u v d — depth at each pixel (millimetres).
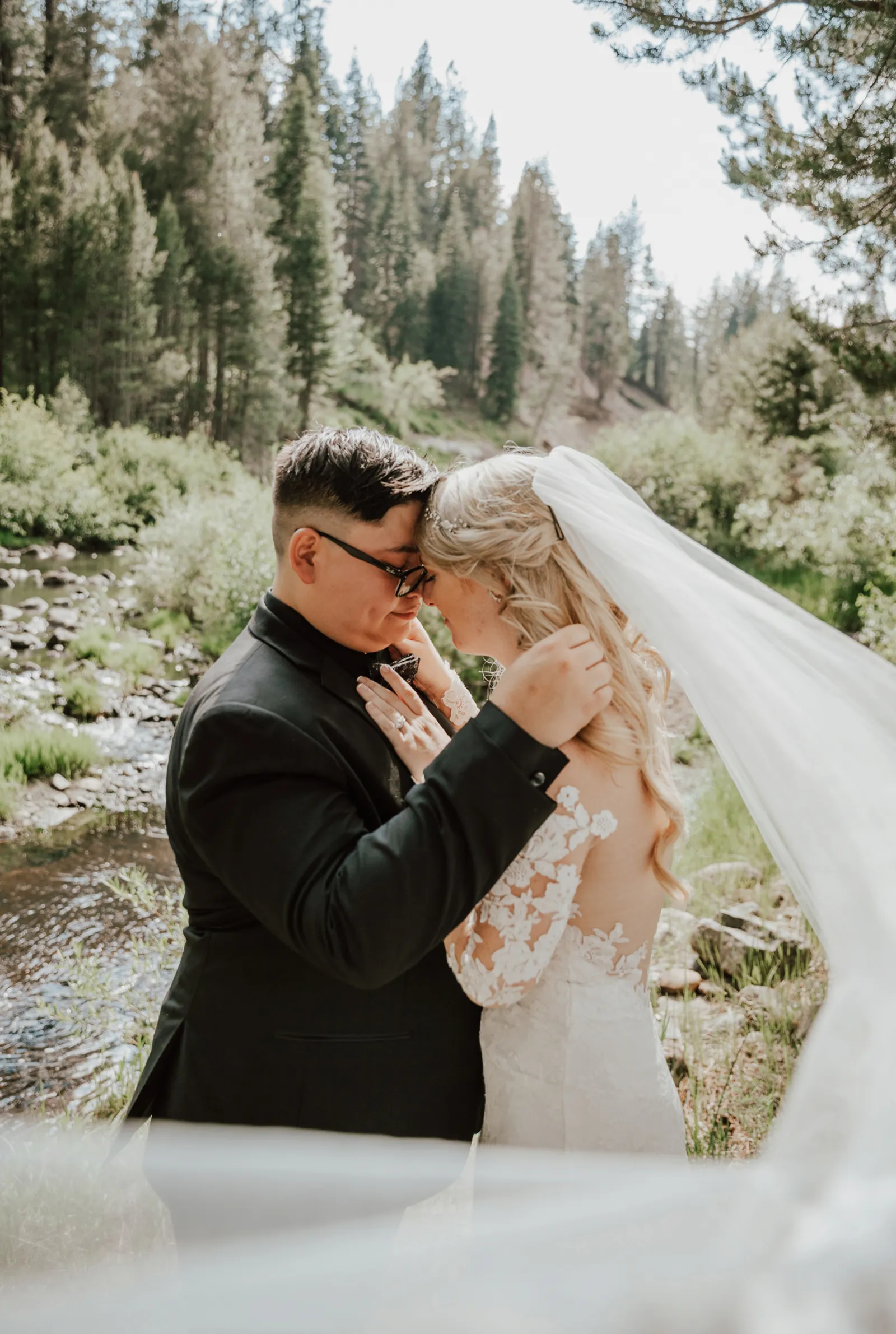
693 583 1298
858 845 1052
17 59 24328
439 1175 924
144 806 6434
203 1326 490
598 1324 456
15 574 12250
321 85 34750
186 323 24641
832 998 755
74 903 4953
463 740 1232
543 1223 549
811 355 6098
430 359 44156
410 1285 503
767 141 3988
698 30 3980
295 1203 891
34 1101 3064
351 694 1493
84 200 22047
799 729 1157
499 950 1333
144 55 27438
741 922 3461
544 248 47469
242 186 27281
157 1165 970
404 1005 1436
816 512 12617
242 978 1402
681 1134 1519
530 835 1231
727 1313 452
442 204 49062
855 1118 601
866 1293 455
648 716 1406
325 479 1416
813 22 3777
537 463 1448
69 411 18328
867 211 3910
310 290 28859
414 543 1476
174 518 11836
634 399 57188
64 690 8195
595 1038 1415
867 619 7207
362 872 1181
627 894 1438
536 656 1231
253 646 1474
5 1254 1425
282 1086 1382
